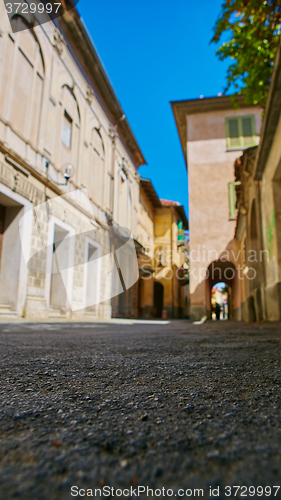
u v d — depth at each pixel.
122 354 1.90
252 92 6.16
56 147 10.25
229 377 1.20
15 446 0.55
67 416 0.73
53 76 10.45
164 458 0.50
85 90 12.59
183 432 0.62
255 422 0.68
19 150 8.55
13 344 2.47
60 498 0.38
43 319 8.84
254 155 8.28
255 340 2.84
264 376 1.21
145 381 1.13
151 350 2.11
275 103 5.71
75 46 12.16
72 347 2.31
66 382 1.12
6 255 8.44
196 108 16.64
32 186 8.75
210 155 16.08
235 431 0.63
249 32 5.40
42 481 0.42
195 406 0.81
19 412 0.76
